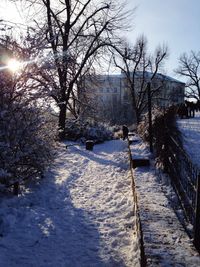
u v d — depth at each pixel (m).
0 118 8.52
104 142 26.08
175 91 76.69
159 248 5.26
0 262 5.87
